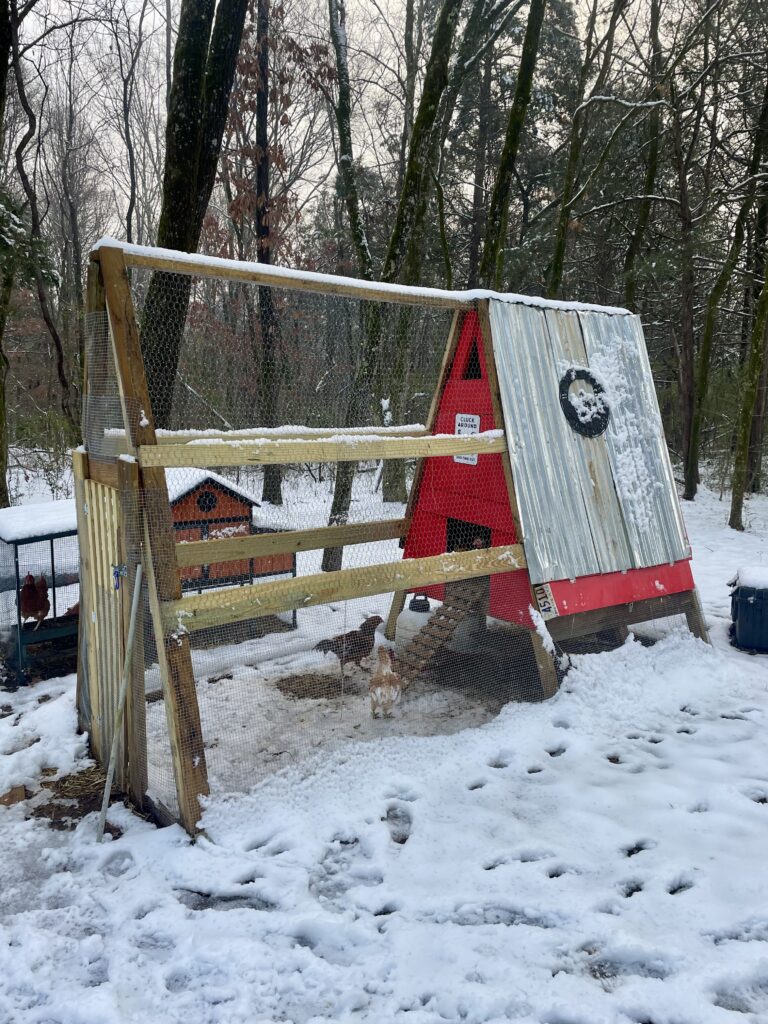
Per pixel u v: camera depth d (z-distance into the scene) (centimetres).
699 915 314
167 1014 265
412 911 319
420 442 492
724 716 548
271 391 659
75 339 1895
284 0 1609
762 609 684
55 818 409
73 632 618
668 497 673
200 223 673
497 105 2003
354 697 575
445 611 604
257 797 410
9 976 286
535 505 561
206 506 648
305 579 434
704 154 1727
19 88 1188
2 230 870
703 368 1614
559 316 626
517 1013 260
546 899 324
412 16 1531
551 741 496
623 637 653
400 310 726
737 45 1537
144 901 328
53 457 1447
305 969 284
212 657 626
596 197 1633
